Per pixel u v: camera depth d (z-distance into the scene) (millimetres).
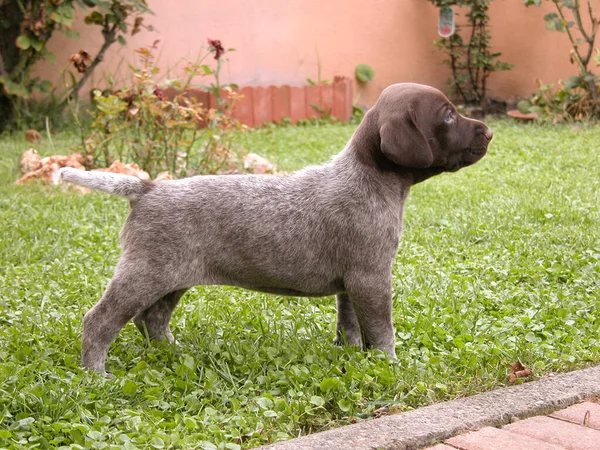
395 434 1384
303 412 1478
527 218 2570
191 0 4922
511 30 5387
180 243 1615
